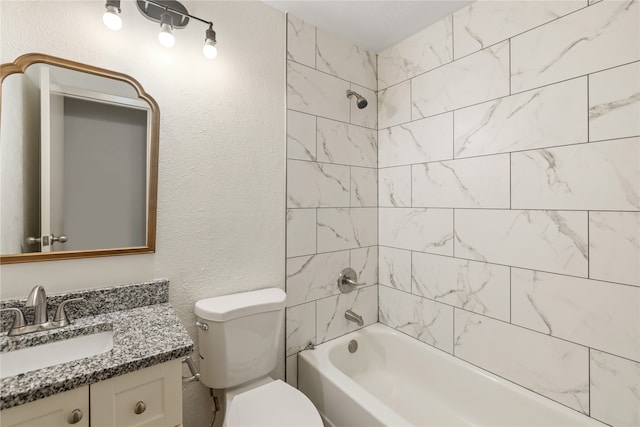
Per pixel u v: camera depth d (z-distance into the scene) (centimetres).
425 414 163
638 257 108
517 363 141
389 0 155
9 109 100
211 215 142
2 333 96
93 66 113
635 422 109
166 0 128
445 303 171
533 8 134
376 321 210
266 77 159
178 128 133
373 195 207
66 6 109
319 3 159
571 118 123
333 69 186
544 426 129
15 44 101
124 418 80
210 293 142
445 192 170
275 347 144
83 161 112
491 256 150
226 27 146
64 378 71
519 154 139
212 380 128
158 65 127
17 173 102
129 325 104
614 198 113
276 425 110
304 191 173
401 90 194
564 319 126
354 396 134
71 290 111
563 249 126
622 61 110
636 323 109
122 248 120
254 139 154
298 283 171
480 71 153
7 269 101
